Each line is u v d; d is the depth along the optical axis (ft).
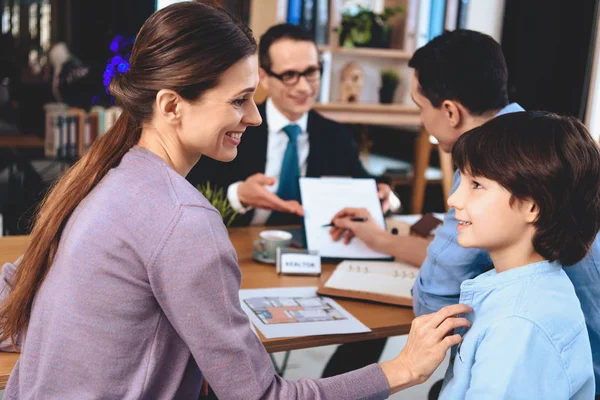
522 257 3.46
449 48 4.94
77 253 3.18
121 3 18.19
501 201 3.35
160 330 3.25
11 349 4.27
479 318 3.49
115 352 3.16
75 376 3.16
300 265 6.15
